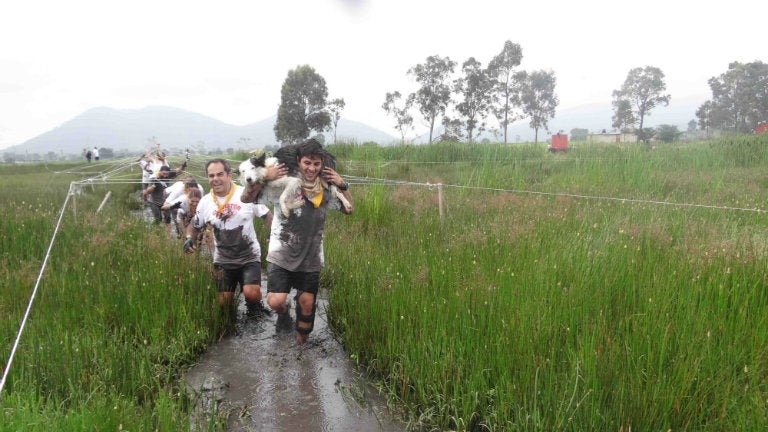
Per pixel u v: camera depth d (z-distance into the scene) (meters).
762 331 3.00
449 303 3.81
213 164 4.76
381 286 4.50
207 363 3.96
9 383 3.02
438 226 7.01
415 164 17.56
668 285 3.61
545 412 2.64
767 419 2.29
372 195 8.11
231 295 4.86
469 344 3.33
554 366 2.99
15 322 3.86
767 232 5.48
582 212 6.83
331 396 3.44
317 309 5.15
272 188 4.02
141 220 8.39
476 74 45.44
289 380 3.67
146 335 3.96
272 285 4.07
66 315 4.04
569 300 3.53
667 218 6.23
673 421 2.50
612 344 2.98
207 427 2.94
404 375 3.36
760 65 63.50
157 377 3.44
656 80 63.75
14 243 6.13
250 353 4.15
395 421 3.14
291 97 54.78
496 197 8.85
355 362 3.97
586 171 12.30
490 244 5.17
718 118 66.56
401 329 3.73
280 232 4.06
